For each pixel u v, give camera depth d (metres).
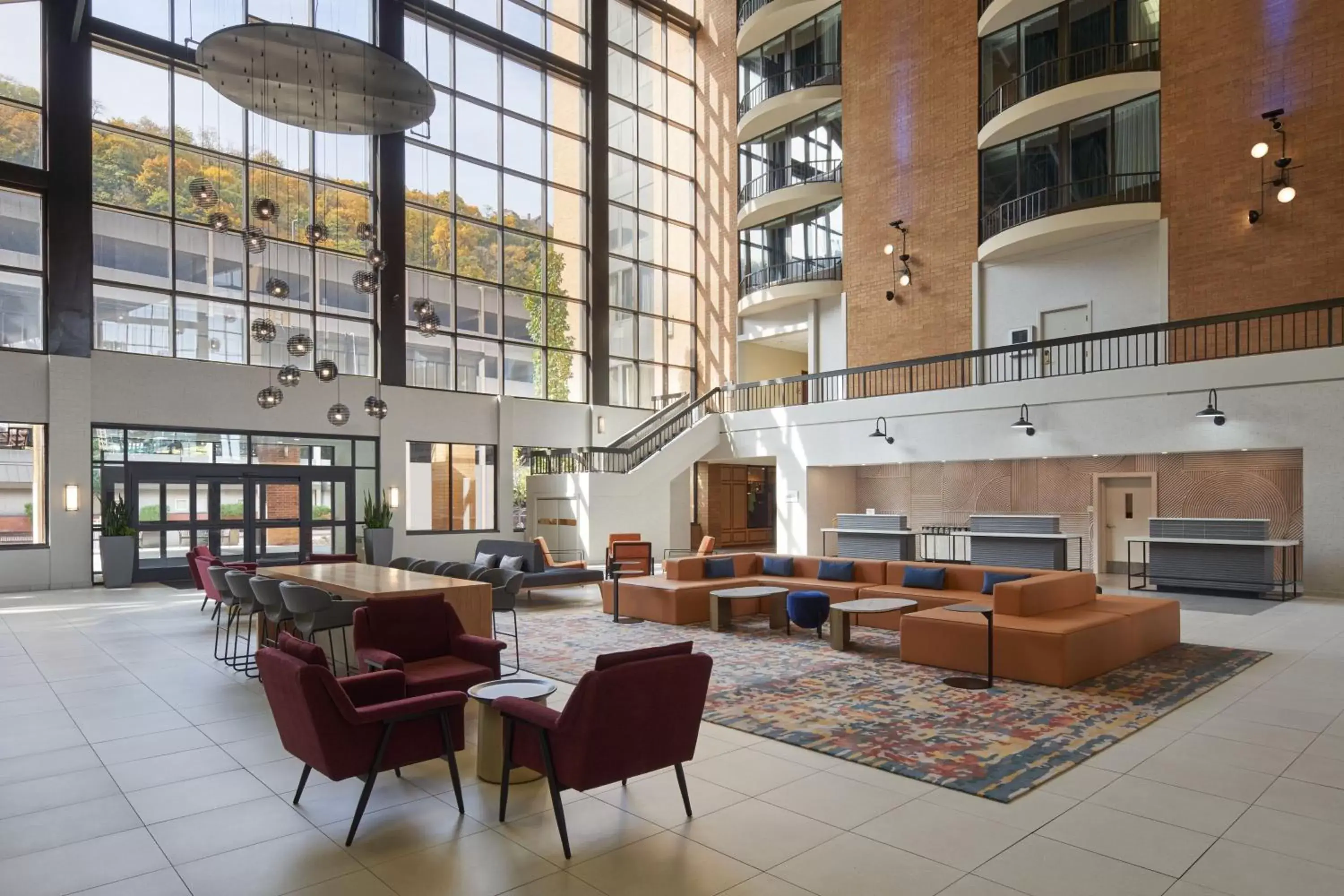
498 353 18.98
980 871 3.32
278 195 16.05
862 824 3.81
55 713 5.89
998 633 6.84
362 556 16.52
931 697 6.18
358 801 4.18
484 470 18.34
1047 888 3.18
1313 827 3.74
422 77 9.41
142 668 7.34
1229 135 12.97
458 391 18.09
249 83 9.43
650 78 22.53
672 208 22.73
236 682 6.82
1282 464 12.72
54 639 8.80
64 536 13.08
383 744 3.81
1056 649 6.47
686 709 3.89
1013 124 15.05
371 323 16.98
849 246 18.45
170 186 14.74
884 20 17.98
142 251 14.41
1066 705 5.92
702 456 19.02
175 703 6.15
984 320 16.17
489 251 19.00
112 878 3.33
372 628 5.48
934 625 7.29
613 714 3.57
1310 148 12.23
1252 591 11.66
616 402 21.25
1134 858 3.44
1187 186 13.37
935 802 4.08
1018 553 13.67
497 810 4.04
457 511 17.91
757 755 4.85
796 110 19.66
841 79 18.84
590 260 20.44
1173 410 12.20
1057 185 15.12
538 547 12.26
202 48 8.62
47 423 13.04
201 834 3.76
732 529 23.38
